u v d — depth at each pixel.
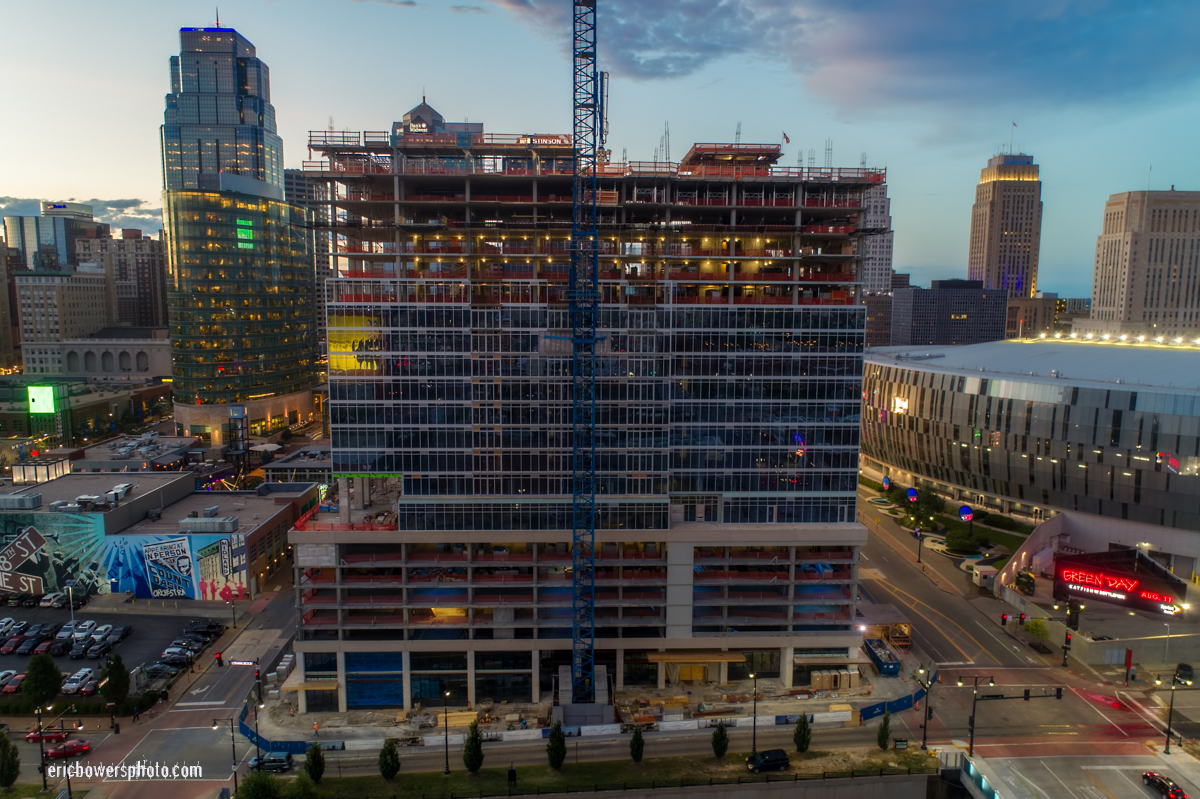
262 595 132.50
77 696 98.00
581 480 98.94
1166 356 154.62
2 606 127.88
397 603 96.12
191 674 104.38
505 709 96.81
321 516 102.50
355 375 97.19
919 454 177.25
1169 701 97.81
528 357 97.62
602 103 100.12
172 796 78.44
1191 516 126.94
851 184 104.31
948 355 192.38
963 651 111.06
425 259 103.19
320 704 97.44
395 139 101.88
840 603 100.50
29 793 77.69
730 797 79.25
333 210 104.06
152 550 129.50
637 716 93.81
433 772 83.38
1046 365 162.50
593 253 95.31
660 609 100.12
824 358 100.88
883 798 81.38
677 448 101.31
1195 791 79.12
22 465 155.75
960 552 147.00
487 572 99.06
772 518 102.69
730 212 106.25
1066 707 96.19
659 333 98.44
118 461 194.25
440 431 98.19
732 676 103.50
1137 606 106.88
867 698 98.25
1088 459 137.62
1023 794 78.31
